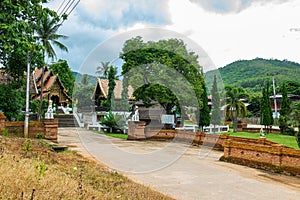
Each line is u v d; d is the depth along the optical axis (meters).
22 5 9.23
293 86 39.41
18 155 5.48
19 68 11.98
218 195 5.64
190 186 6.14
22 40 8.67
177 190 5.76
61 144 10.61
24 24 8.67
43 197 3.21
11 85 12.19
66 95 28.20
